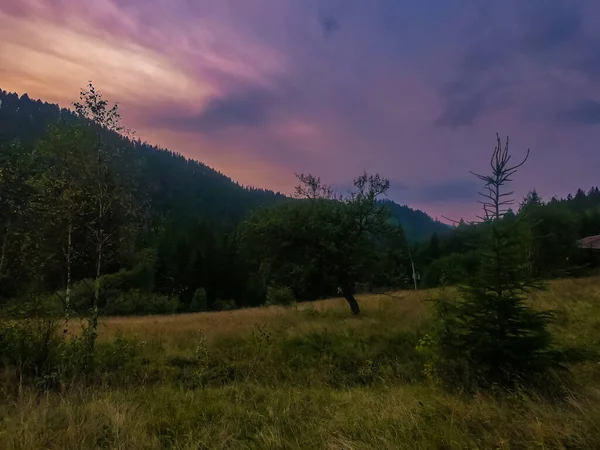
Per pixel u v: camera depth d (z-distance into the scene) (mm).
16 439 3955
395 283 19656
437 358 6668
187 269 57344
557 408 4457
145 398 6082
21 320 7566
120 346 9117
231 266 59312
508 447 3561
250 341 10930
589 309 11680
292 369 9508
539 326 5805
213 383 8531
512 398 5031
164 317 22234
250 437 4477
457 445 3713
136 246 10211
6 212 8141
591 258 23844
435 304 6812
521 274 6051
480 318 5941
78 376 7051
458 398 5262
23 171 8344
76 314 9133
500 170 6273
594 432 3719
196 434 4523
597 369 6078
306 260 16984
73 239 9172
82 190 8766
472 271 6398
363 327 12305
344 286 16984
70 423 4324
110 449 3963
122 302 12352
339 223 17250
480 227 6367
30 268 8383
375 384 8258
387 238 18453
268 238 17516
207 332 11906
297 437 4270
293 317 15430
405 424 4281
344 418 4656
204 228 65438
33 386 6109
